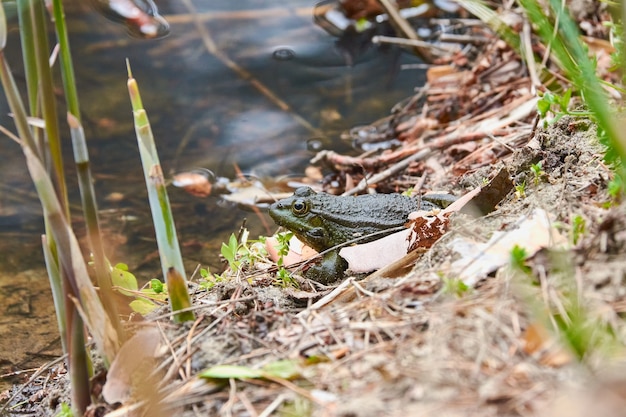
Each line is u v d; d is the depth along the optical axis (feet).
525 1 10.21
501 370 7.45
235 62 25.77
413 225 12.03
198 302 11.57
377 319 8.96
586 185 10.76
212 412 8.35
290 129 22.48
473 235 10.28
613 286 8.16
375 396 7.47
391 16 26.35
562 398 6.91
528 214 10.32
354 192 18.30
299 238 14.48
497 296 8.55
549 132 13.35
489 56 22.17
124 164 21.40
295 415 7.75
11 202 20.29
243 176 20.52
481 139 18.21
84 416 9.55
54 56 8.98
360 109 23.11
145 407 8.93
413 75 24.61
